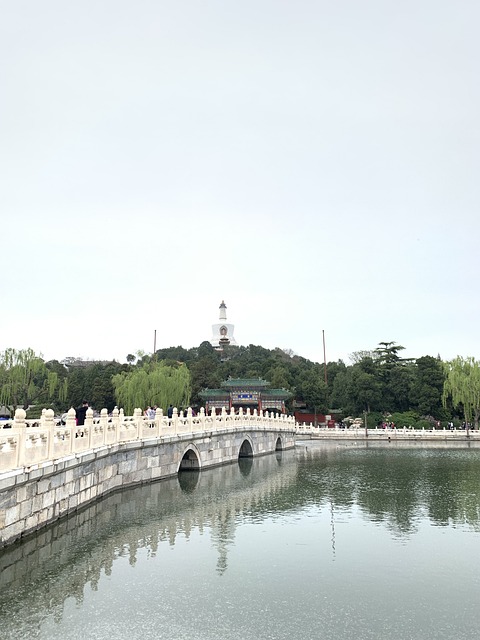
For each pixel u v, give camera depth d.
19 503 16.89
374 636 12.52
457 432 76.69
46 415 19.16
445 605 14.41
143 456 30.44
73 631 12.52
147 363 84.12
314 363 146.75
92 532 20.92
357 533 21.48
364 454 56.03
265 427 55.41
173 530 21.55
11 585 15.25
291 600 14.59
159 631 12.59
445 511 25.56
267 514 24.77
